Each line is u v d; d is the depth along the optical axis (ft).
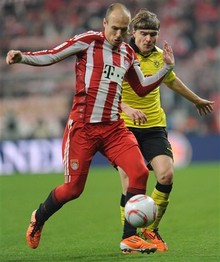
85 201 137.39
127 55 72.13
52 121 240.53
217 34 289.33
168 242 87.51
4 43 269.44
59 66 252.01
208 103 84.84
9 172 211.00
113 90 70.95
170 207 127.85
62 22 284.00
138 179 70.64
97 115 70.85
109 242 88.69
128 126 81.61
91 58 70.13
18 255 77.87
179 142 226.99
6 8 282.77
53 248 83.61
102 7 290.15
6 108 239.30
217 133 247.70
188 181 175.83
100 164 224.53
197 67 262.26
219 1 304.09
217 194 147.64
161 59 82.99
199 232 96.43
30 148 213.05
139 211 67.21
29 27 278.67
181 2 296.71
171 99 245.65
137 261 70.23
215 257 72.84
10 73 248.52
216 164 225.56
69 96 246.88
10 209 126.82
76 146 71.15
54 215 117.50
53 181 178.09
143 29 78.89
